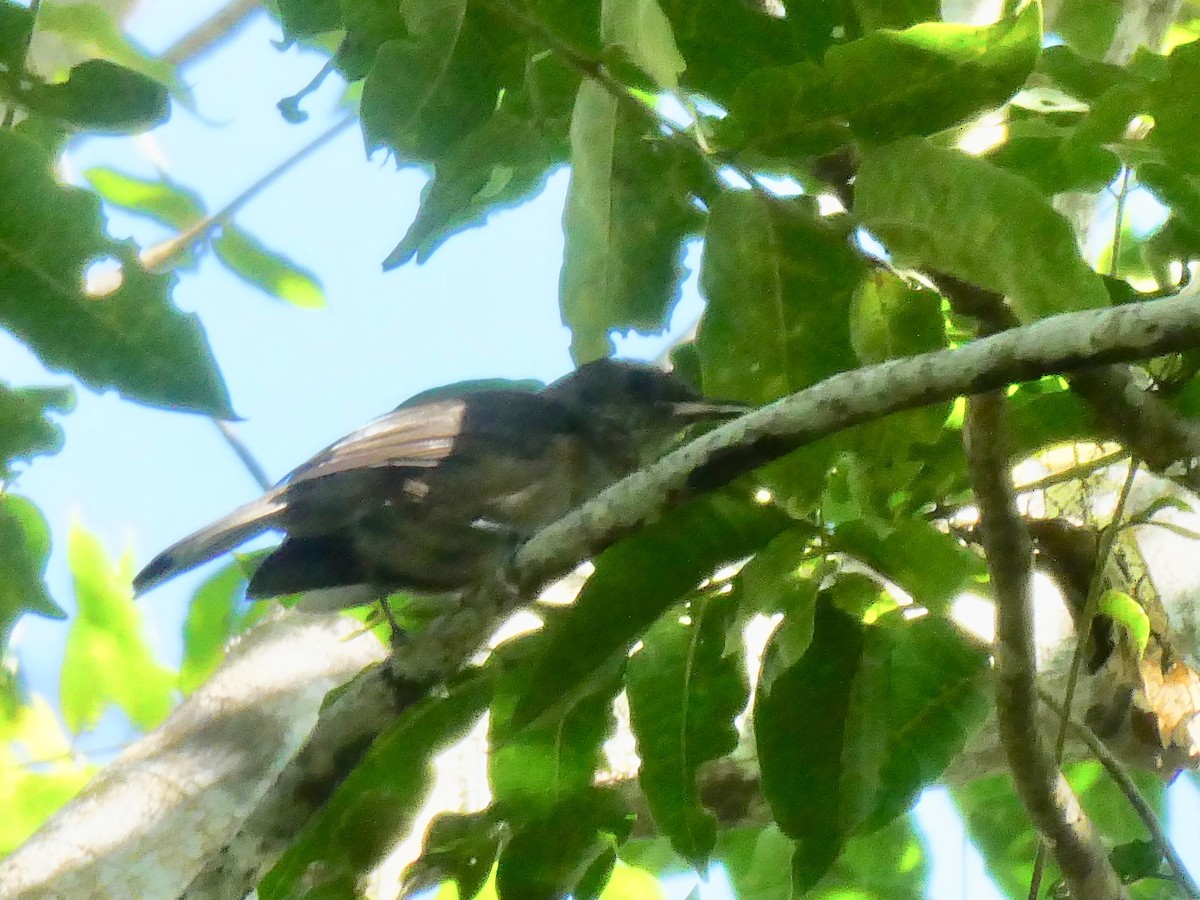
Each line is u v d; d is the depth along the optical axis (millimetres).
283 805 7363
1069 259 6406
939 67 6602
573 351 8141
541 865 8008
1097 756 8180
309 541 9273
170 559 8836
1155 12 10148
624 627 7145
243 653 9383
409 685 7500
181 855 8070
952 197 6492
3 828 13445
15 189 6301
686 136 7273
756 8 7434
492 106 7566
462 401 10180
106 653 13898
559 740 7891
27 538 8492
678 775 7660
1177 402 7621
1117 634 9156
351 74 8086
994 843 11797
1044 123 7832
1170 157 7344
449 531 9477
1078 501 9836
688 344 9094
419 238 8281
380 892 8883
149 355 6523
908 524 7219
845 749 7504
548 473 10062
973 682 7512
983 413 6629
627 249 7844
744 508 7211
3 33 6949
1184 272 8062
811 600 7430
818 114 6867
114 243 6402
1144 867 8297
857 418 6609
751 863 11328
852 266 7203
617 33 6734
